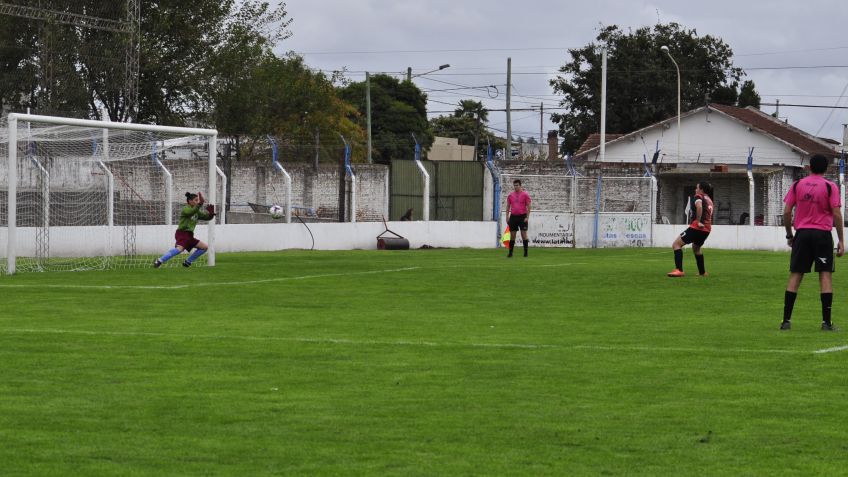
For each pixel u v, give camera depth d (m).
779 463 9.32
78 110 59.56
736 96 110.88
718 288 26.80
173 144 42.34
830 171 66.19
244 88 70.38
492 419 10.93
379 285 27.27
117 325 18.44
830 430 10.53
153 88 66.69
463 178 55.06
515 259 39.81
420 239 50.25
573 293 25.30
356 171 55.16
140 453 9.48
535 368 14.02
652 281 28.80
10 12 56.56
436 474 8.92
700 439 10.14
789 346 16.20
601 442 10.02
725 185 73.06
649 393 12.33
